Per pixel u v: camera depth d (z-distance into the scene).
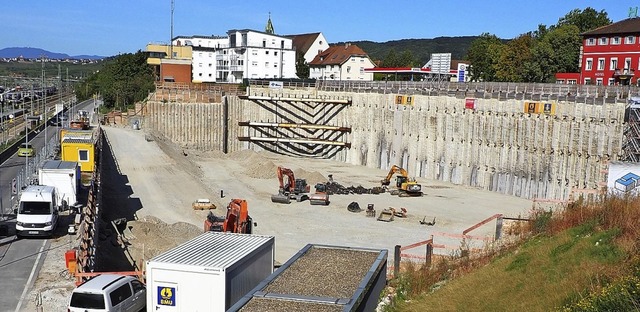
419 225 51.28
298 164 88.50
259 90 99.00
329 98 94.19
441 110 77.50
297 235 47.22
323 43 160.75
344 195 64.62
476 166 73.00
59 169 42.78
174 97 93.75
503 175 69.38
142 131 88.81
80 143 57.06
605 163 58.75
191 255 22.36
